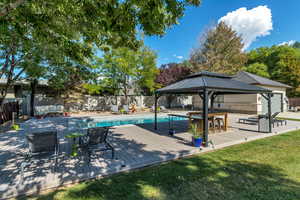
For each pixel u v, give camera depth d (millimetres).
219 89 5152
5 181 2779
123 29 3545
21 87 13312
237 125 8414
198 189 2602
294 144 5047
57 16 3344
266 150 4496
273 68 22500
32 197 2473
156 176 3064
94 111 16203
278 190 2533
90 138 3852
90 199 2383
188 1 3096
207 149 4660
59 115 12969
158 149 4555
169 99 21422
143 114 14242
